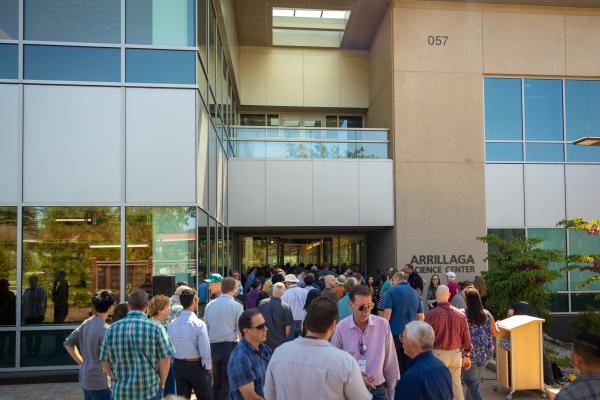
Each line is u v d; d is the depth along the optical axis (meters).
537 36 15.59
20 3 8.83
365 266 19.41
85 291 8.58
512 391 7.00
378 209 15.02
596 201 15.56
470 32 15.38
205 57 10.15
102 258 8.62
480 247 14.93
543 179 15.48
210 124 10.74
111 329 4.16
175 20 9.08
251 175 14.89
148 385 4.09
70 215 8.63
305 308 7.73
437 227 14.89
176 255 8.71
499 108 15.52
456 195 15.02
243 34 17.34
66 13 8.91
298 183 14.98
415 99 15.07
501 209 15.29
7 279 8.49
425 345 3.44
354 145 15.29
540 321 7.16
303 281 10.71
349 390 2.90
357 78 18.50
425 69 15.16
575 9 15.75
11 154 8.60
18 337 8.41
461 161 15.09
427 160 15.01
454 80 15.23
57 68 8.80
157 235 8.72
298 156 15.11
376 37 17.20
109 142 8.75
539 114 15.63
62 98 8.75
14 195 8.55
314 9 15.73
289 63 18.38
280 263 19.69
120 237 8.66
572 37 15.72
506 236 15.25
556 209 15.45
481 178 15.12
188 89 8.95
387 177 15.12
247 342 3.85
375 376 4.23
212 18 11.43
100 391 4.68
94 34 8.91
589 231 11.32
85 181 8.67
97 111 8.78
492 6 15.47
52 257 8.58
